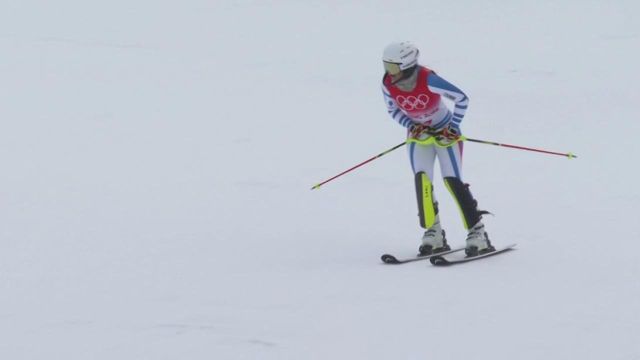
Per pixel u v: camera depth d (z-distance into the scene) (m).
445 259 21.92
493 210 28.08
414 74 22.00
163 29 75.62
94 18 79.88
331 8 86.50
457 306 18.78
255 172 33.97
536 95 49.69
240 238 25.22
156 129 41.72
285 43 69.94
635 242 23.88
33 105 45.97
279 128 42.31
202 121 43.66
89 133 40.41
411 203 29.30
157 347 16.75
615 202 28.45
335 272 21.66
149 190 31.08
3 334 17.52
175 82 53.50
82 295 20.00
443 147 22.59
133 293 20.12
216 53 65.25
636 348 16.33
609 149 36.59
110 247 24.19
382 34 73.56
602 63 58.50
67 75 54.28
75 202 29.25
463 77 55.84
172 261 22.81
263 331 17.52
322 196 30.27
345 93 51.22
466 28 74.50
